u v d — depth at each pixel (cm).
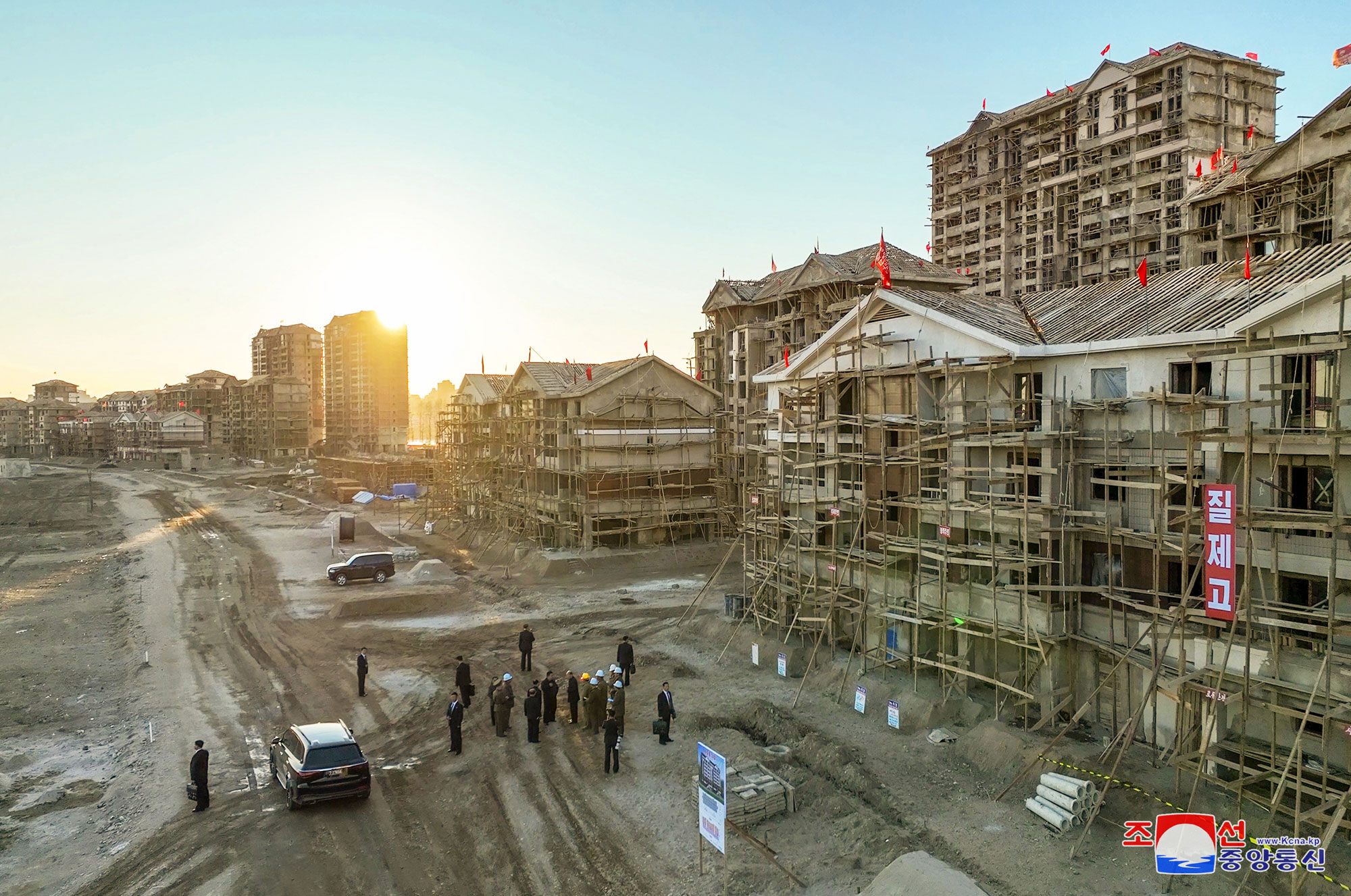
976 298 3212
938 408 2814
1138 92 6988
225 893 1692
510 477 6700
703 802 1692
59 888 1712
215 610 4303
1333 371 1917
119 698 2928
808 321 6297
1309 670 1875
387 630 3897
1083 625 2462
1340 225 3816
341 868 1789
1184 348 2228
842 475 3344
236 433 17575
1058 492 2472
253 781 2228
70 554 6162
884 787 2144
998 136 8612
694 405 6012
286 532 7212
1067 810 1891
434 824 1989
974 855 1791
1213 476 2148
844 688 2822
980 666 2770
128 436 17462
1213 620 1925
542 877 1761
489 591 4806
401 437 16775
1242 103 6744
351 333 16725
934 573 2898
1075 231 7538
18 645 3675
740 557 5559
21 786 2208
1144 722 2289
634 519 5719
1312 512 1778
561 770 2280
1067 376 2516
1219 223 4712
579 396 5562
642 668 3256
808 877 1734
